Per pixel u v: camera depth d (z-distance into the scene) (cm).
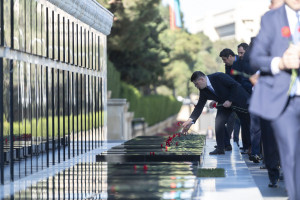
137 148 1263
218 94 1275
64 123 1317
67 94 1363
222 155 1348
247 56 1093
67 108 1364
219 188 818
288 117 520
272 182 873
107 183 772
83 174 892
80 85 1513
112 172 884
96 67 1739
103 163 1027
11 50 963
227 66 1379
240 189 806
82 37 1538
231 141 1839
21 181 946
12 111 962
